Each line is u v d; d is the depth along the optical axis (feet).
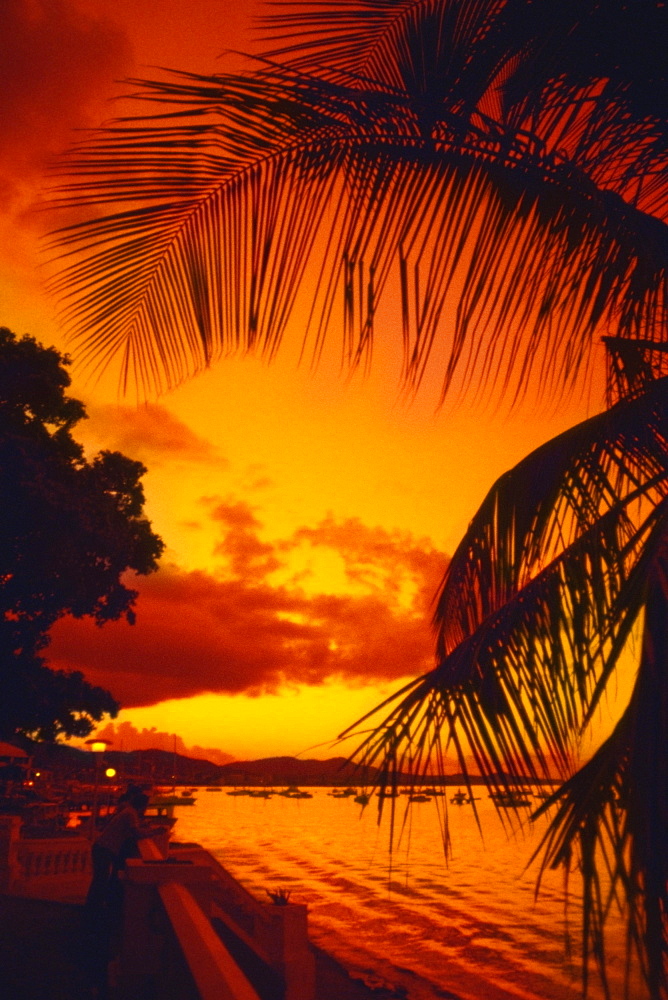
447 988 59.16
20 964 23.04
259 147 9.50
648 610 4.75
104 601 73.26
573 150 9.16
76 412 74.28
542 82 8.97
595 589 8.45
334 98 9.19
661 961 4.17
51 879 46.24
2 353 69.36
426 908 102.58
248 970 22.86
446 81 9.80
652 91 8.63
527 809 7.43
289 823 326.85
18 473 61.93
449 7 9.59
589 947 4.66
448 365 9.25
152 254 9.88
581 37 8.66
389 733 8.21
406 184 9.77
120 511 75.66
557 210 9.40
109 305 10.02
